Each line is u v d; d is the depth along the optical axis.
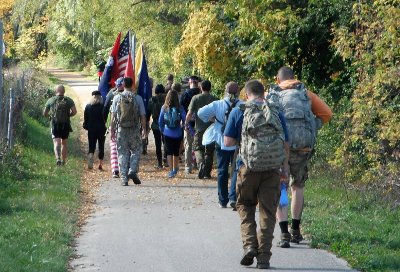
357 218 14.12
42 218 13.93
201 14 22.97
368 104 16.22
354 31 19.50
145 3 34.81
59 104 21.84
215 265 11.09
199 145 20.41
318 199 16.05
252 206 11.02
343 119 18.41
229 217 14.87
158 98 23.12
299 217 12.35
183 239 12.83
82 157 24.84
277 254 11.70
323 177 18.14
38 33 55.25
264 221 10.86
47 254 11.33
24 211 14.48
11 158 19.06
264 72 21.72
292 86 12.22
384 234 12.87
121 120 19.06
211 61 22.92
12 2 47.00
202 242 12.59
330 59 21.03
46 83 46.78
